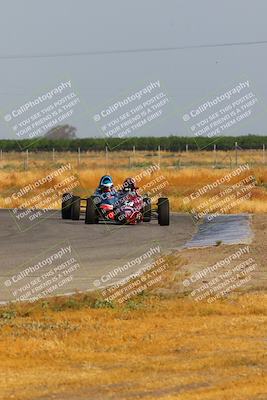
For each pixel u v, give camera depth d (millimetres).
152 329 49469
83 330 49125
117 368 40688
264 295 59375
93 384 37375
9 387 37062
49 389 36625
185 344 45406
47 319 52344
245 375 38219
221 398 34156
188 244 87812
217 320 51875
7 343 45719
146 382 37438
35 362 42188
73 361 42375
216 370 39438
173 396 34781
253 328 49406
